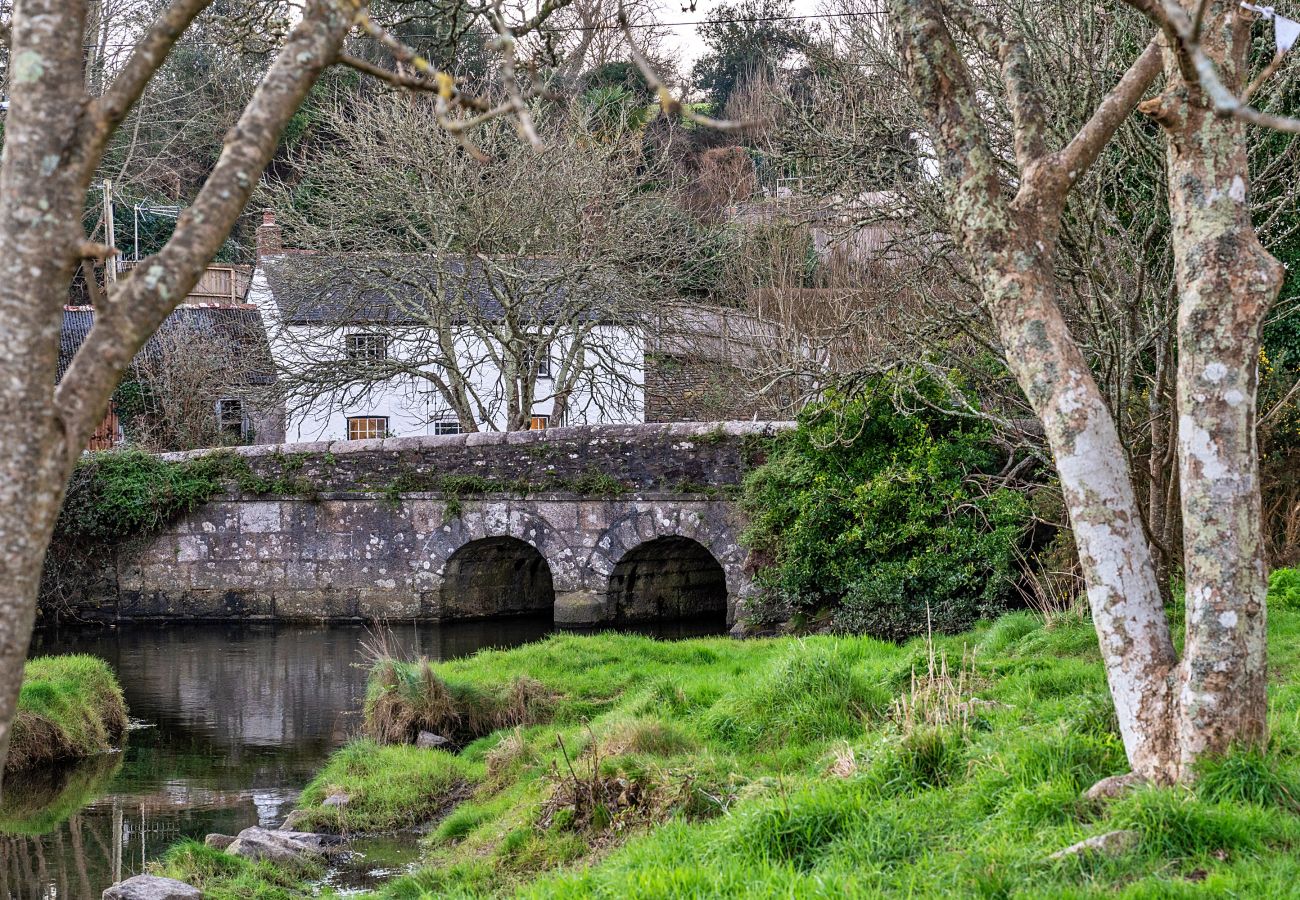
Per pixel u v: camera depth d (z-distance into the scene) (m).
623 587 21.08
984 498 15.68
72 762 12.20
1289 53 10.70
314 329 27.80
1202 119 5.09
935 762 6.35
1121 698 5.39
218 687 16.25
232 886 7.93
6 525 2.97
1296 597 11.09
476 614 22.45
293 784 11.20
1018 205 5.55
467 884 7.43
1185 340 5.14
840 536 16.44
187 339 28.95
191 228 3.30
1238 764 4.96
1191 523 5.12
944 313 11.55
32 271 3.04
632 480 20.09
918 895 4.71
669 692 10.66
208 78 29.27
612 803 7.89
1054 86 10.75
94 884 8.38
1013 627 11.73
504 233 22.23
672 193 25.14
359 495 21.98
